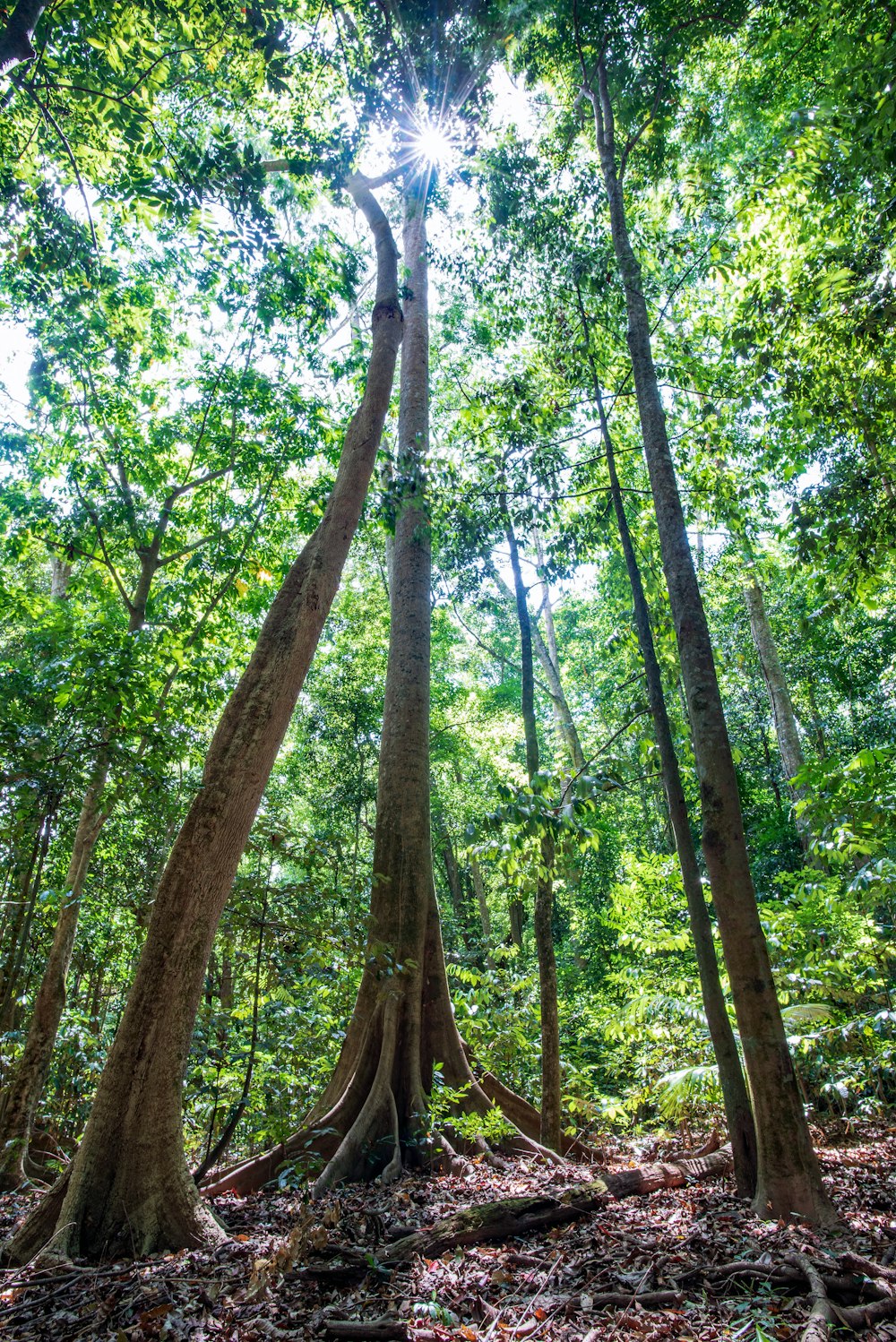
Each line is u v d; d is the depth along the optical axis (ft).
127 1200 15.40
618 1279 12.09
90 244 29.30
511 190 29.40
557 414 29.53
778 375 29.09
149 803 27.48
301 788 64.44
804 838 46.06
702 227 33.99
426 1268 13.28
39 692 23.17
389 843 28.66
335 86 30.07
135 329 38.93
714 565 49.34
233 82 29.78
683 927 38.04
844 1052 29.45
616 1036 32.99
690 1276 11.91
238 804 18.83
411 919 27.40
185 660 37.09
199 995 17.51
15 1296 12.97
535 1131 27.48
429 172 32.60
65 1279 13.51
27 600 36.73
